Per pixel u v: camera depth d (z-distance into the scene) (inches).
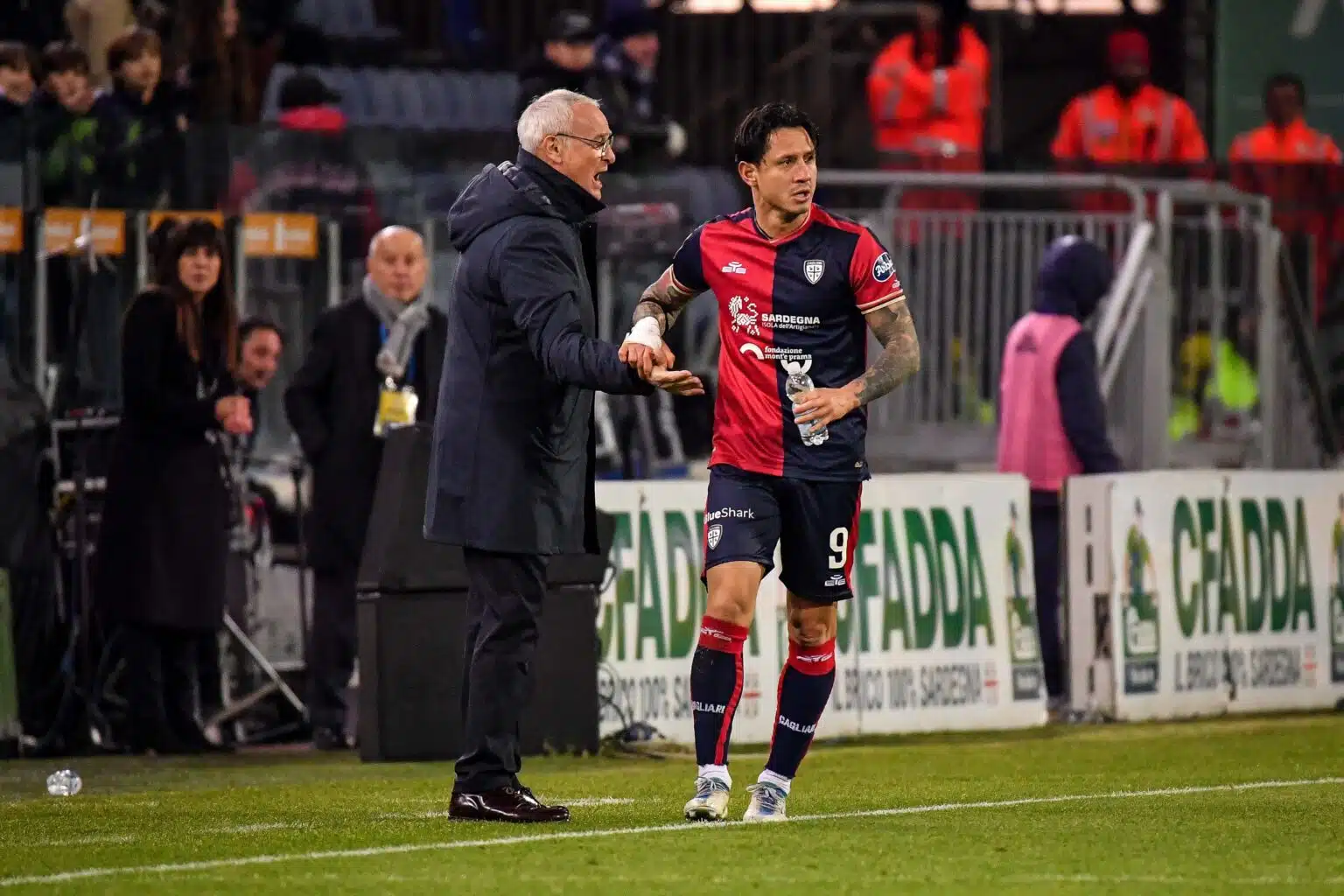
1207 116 2199.8
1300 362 1929.1
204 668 1464.1
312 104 1768.0
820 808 959.0
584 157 869.8
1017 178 1818.4
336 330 1390.3
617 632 1331.2
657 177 1695.4
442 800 1010.7
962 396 1798.7
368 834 858.1
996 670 1456.7
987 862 778.8
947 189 1806.1
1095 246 1563.7
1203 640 1534.2
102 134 1551.4
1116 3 2442.2
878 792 1041.5
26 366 1515.7
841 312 873.5
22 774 1231.5
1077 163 1867.6
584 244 892.6
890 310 869.2
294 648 1550.2
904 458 1777.8
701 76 2374.5
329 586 1386.6
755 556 873.5
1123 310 1825.8
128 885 730.2
